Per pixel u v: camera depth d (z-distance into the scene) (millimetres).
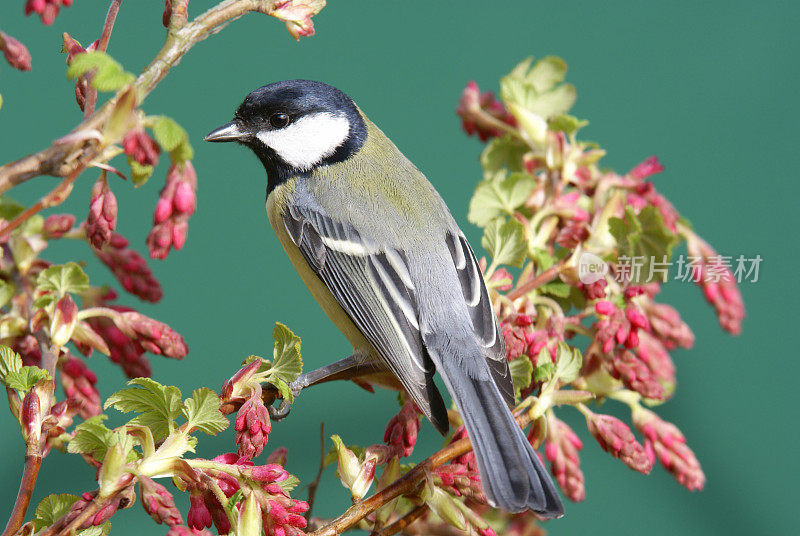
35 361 4605
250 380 4164
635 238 5371
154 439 3920
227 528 3693
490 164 6648
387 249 6457
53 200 3789
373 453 4465
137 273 4910
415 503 4535
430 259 6336
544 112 6426
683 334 5590
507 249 5746
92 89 3967
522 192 5996
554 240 6109
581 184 6227
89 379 4570
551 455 5047
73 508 3613
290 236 6906
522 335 5156
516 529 4879
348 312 6484
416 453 6309
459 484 4395
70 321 4359
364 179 6926
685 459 5094
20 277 4672
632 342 5137
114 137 3611
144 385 3777
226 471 3713
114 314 4523
